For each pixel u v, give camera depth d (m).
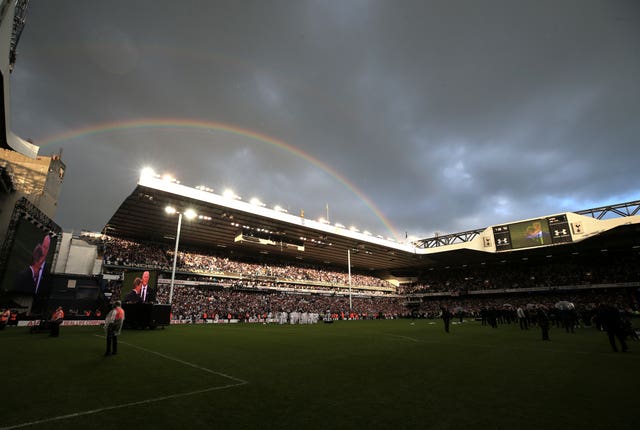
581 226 50.22
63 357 10.23
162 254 51.28
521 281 65.50
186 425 4.59
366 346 14.46
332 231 54.03
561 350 12.47
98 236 48.84
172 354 11.41
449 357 11.05
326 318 43.28
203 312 42.38
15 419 4.77
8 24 14.58
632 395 6.09
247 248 61.00
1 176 25.11
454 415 5.04
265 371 8.58
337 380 7.52
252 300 52.03
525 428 4.49
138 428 4.48
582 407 5.39
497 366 9.27
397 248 62.56
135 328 23.56
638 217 43.94
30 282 29.08
